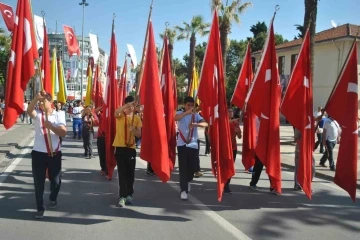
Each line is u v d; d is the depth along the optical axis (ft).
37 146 18.17
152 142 20.84
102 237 16.16
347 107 21.17
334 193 26.16
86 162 36.52
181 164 23.08
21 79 19.40
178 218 19.21
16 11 19.38
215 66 21.84
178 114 23.17
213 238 16.42
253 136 27.14
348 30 100.01
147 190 25.35
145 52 21.24
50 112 18.28
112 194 23.76
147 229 17.37
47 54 30.63
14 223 17.67
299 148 23.94
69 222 18.04
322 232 17.74
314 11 53.21
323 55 105.70
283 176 32.73
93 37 59.06
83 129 39.37
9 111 19.19
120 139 20.76
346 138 21.09
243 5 74.84
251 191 25.99
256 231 17.58
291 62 116.98
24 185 25.55
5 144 47.96
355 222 19.43
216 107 21.52
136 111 21.71
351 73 21.16
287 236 17.03
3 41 109.81
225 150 21.66
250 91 23.53
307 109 22.93
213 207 21.53
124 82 37.70
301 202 23.26
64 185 26.03
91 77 60.39
